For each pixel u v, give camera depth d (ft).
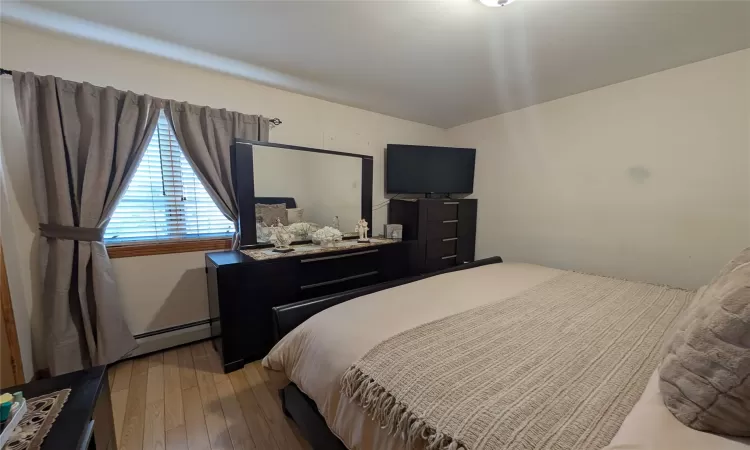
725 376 1.87
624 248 8.11
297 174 8.53
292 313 4.44
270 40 5.80
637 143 7.73
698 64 6.73
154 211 7.09
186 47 6.08
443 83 7.98
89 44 5.94
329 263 7.71
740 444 1.79
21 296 5.56
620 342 3.43
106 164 5.97
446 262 11.07
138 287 6.87
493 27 5.33
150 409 5.13
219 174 7.43
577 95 8.78
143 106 6.35
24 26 5.33
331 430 3.26
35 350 5.87
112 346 6.17
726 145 6.51
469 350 3.23
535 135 9.87
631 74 7.45
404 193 11.01
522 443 2.05
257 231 7.79
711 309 2.23
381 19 5.09
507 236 10.88
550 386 2.62
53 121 5.49
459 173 11.39
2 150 5.32
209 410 5.13
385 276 9.07
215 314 6.71
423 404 2.51
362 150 10.43
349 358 3.25
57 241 5.67
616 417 2.25
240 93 7.77
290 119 8.67
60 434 2.57
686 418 1.99
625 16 4.99
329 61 6.68
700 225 6.92
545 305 4.58
